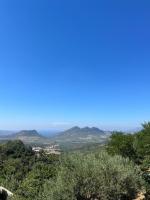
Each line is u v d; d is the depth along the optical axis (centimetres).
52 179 2198
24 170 5447
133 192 2122
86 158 2170
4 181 4112
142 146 3478
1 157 6894
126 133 3900
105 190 1994
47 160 5494
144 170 3139
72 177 2002
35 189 2769
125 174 2072
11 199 2748
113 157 2303
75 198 1955
